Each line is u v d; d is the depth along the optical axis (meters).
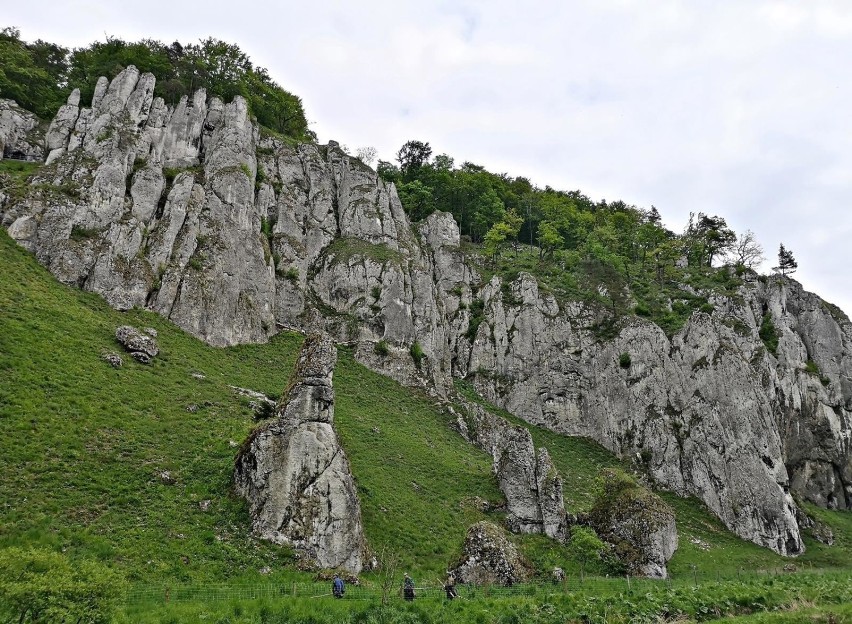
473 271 98.19
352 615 25.41
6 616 18.09
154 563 29.48
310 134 124.38
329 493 36.22
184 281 63.53
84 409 40.78
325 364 40.59
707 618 29.75
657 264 108.50
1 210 59.06
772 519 61.88
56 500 31.97
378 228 92.56
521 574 35.75
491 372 83.12
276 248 80.50
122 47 96.81
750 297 93.06
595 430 77.56
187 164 80.25
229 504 35.94
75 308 53.41
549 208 129.38
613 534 44.56
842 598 33.81
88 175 66.00
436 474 53.22
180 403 46.94
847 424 84.81
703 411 71.19
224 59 105.62
